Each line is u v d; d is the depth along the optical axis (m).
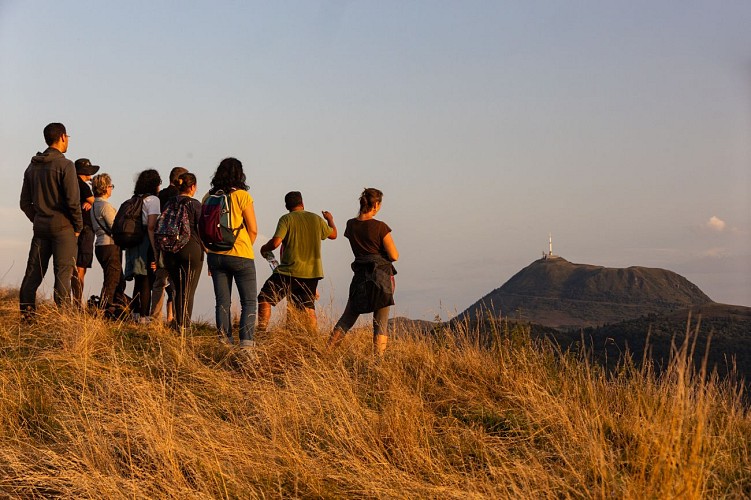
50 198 9.06
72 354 7.35
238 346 7.79
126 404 5.89
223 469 4.84
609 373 6.69
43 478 4.71
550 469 5.00
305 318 8.31
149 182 9.70
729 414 5.83
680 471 4.25
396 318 8.31
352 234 7.87
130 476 4.84
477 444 5.47
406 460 5.05
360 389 6.75
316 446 5.27
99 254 9.90
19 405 5.90
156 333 8.50
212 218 7.80
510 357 7.33
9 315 9.70
